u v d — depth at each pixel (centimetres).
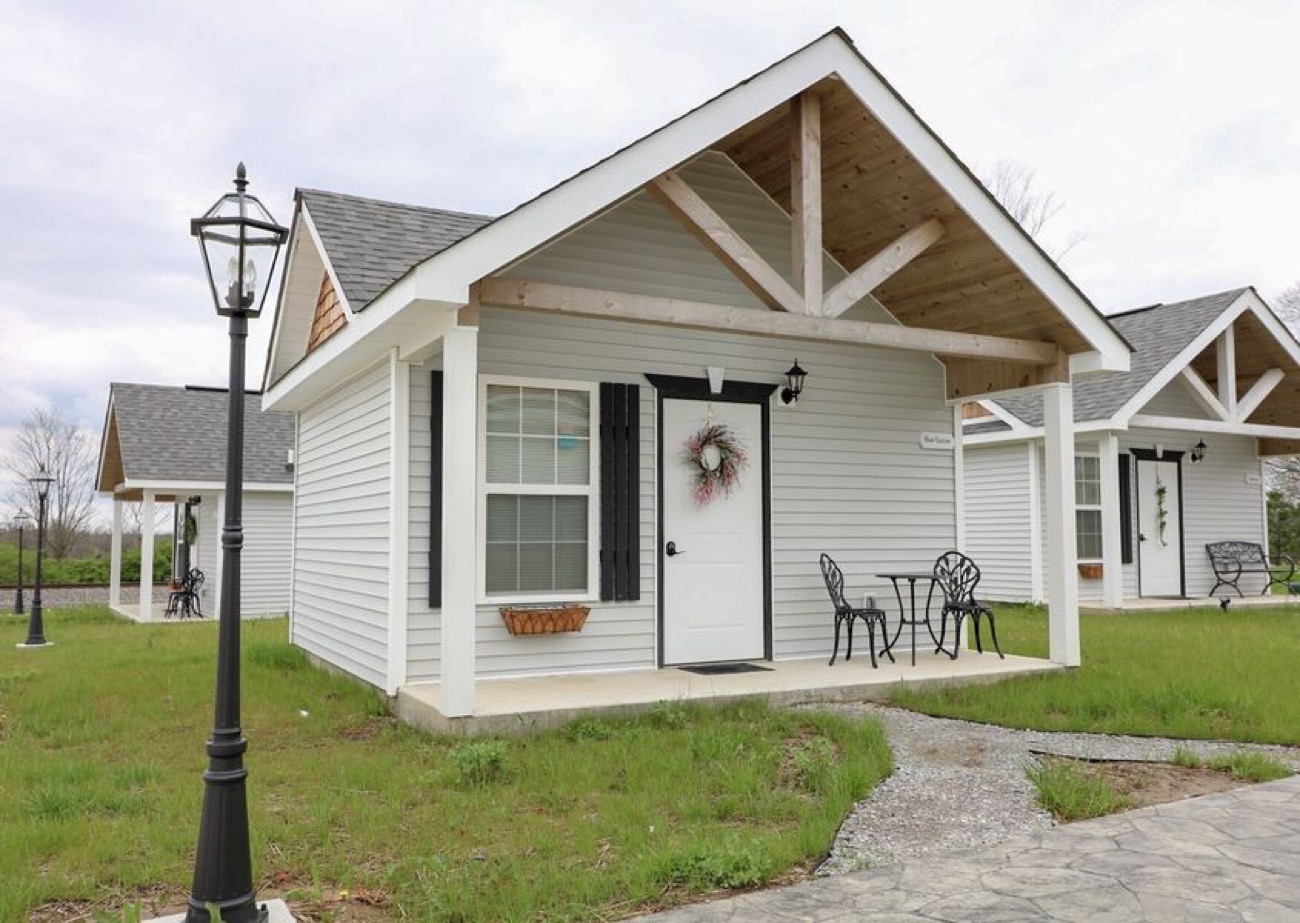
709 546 826
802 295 689
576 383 775
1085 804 462
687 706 646
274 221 341
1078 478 1530
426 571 721
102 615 1777
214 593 1822
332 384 900
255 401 2023
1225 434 1631
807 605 867
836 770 498
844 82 690
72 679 863
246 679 859
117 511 1973
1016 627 1179
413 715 654
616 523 780
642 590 794
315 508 998
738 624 834
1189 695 707
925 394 938
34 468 3984
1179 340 1398
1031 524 1505
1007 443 1540
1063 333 812
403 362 719
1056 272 774
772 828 428
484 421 741
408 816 448
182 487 1670
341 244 790
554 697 653
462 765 500
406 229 863
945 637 923
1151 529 1577
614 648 779
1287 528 2767
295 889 360
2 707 740
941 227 760
